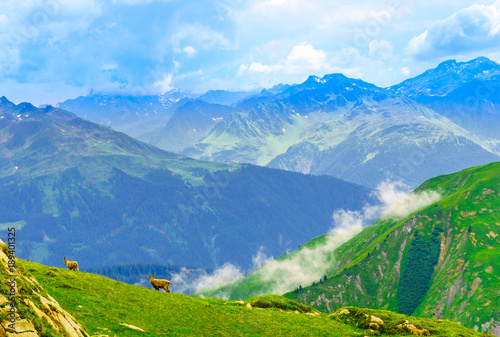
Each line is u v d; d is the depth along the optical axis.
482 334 64.00
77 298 50.84
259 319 61.22
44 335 28.25
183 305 59.66
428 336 61.56
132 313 51.22
